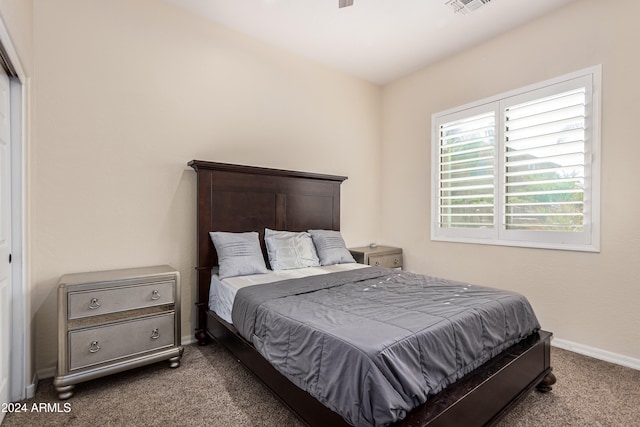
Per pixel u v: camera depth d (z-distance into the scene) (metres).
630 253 2.40
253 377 1.96
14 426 1.67
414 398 1.25
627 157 2.41
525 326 1.99
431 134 3.79
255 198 3.11
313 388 1.41
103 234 2.43
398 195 4.20
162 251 2.70
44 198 2.20
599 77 2.53
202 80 2.91
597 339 2.56
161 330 2.27
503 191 3.14
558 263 2.78
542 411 1.83
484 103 3.28
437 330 1.49
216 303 2.59
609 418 1.77
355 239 4.16
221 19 2.92
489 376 1.54
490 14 2.83
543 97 2.85
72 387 1.94
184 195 2.82
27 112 1.96
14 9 1.63
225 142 3.04
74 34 2.31
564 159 2.74
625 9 2.41
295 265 2.99
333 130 3.91
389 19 2.90
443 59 3.66
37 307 2.17
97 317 2.08
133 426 1.68
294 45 3.36
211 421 1.72
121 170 2.50
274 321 1.76
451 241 3.60
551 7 2.73
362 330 1.44
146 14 2.62
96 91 2.40
